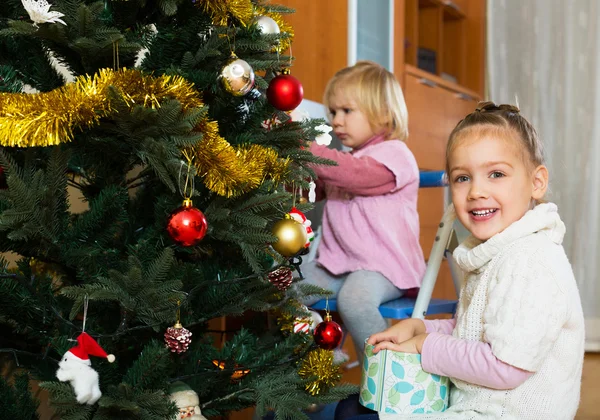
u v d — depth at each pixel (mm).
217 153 748
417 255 1502
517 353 797
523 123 942
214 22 843
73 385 662
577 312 867
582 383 1847
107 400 673
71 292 676
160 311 738
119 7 782
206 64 853
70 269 838
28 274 797
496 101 2797
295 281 928
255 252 826
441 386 883
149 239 790
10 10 764
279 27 996
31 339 848
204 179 798
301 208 959
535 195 946
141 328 772
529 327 801
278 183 907
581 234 2494
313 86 1986
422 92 2420
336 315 1521
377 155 1484
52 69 790
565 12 2617
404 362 877
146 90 705
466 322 908
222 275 881
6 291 743
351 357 1888
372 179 1439
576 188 2527
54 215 725
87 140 752
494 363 813
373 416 860
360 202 1470
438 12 2754
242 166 773
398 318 1281
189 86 763
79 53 732
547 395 832
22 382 782
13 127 640
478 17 2934
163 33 804
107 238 792
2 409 736
